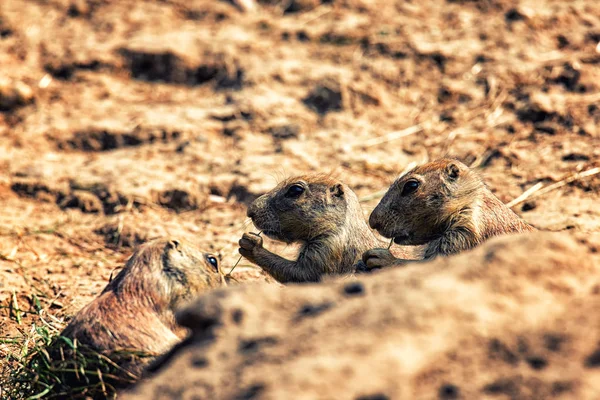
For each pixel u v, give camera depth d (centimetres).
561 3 2108
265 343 581
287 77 1900
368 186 1516
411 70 1908
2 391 858
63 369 782
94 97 1894
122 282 831
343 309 595
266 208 1059
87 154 1697
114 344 775
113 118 1791
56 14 2248
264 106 1789
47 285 1195
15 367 941
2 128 1767
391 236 1023
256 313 616
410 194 1002
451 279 609
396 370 538
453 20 2094
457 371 544
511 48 1944
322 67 1936
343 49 2006
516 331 572
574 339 561
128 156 1648
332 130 1727
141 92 1933
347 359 545
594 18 2045
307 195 1045
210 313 616
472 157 1581
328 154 1634
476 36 2002
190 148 1664
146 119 1761
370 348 551
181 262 856
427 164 1038
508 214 1003
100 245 1367
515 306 593
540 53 1927
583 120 1633
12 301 1130
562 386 526
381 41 2006
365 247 1047
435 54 1934
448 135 1683
